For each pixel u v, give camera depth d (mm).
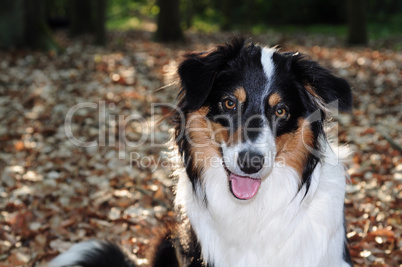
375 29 24828
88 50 14070
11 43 12680
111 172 5996
